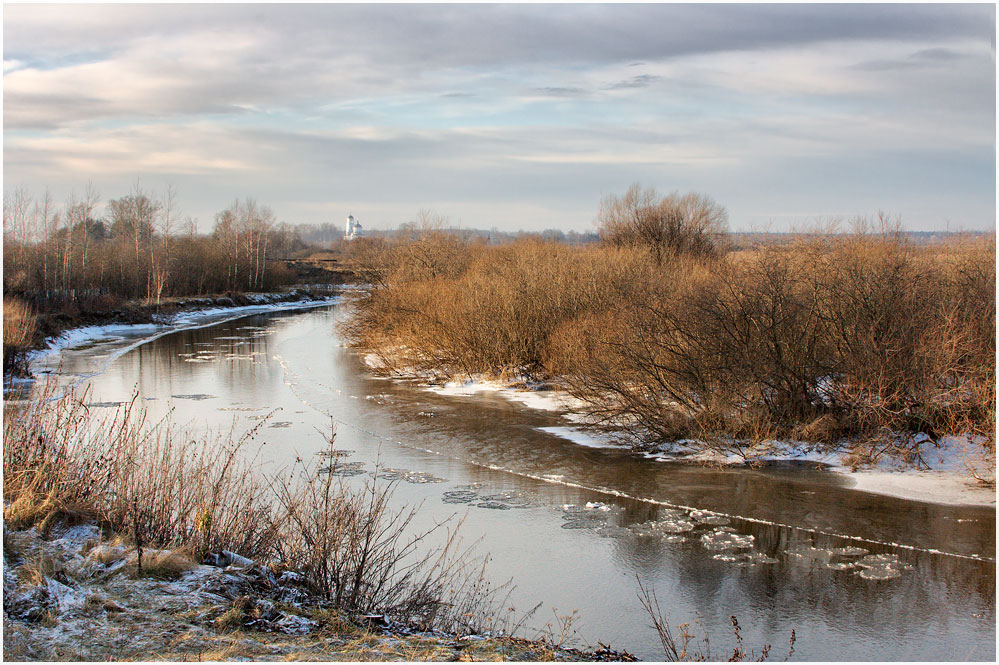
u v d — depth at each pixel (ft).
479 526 33.30
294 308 183.01
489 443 48.11
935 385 43.04
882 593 26.43
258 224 224.53
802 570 28.45
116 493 24.58
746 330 47.52
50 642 16.58
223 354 93.86
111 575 20.47
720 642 23.11
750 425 45.80
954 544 30.60
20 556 20.66
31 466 25.21
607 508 35.58
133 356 91.91
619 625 24.22
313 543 23.38
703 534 32.30
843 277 49.37
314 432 51.08
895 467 40.63
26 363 73.51
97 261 168.04
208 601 19.60
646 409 48.14
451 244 119.55
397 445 47.73
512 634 22.76
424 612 22.65
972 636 23.32
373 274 116.16
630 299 61.93
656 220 126.93
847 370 45.62
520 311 71.10
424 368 75.36
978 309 45.06
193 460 30.99
